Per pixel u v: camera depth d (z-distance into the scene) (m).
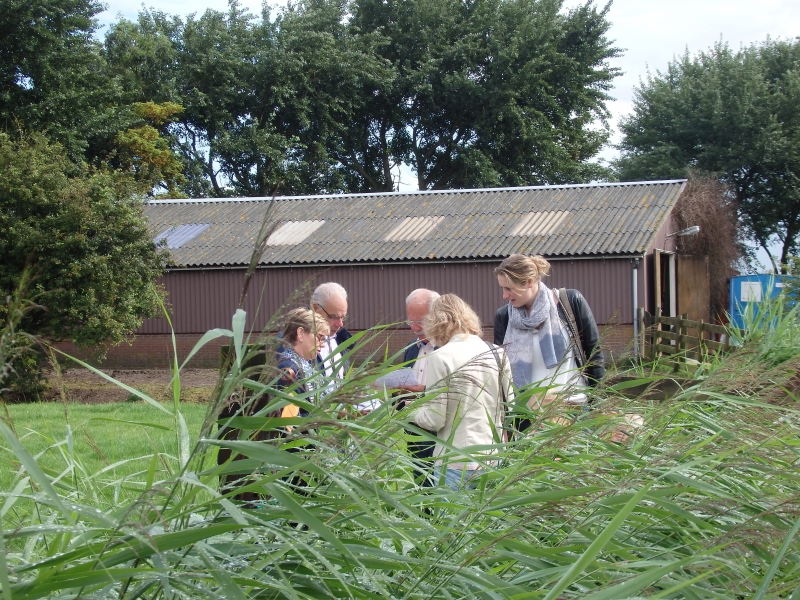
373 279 23.83
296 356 2.22
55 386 17.25
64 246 16.80
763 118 41.25
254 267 1.74
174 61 41.53
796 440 2.76
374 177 46.56
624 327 21.97
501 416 3.47
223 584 1.65
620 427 2.90
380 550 1.98
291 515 1.94
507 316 5.53
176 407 2.11
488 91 42.56
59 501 1.39
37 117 25.94
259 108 42.59
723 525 2.40
